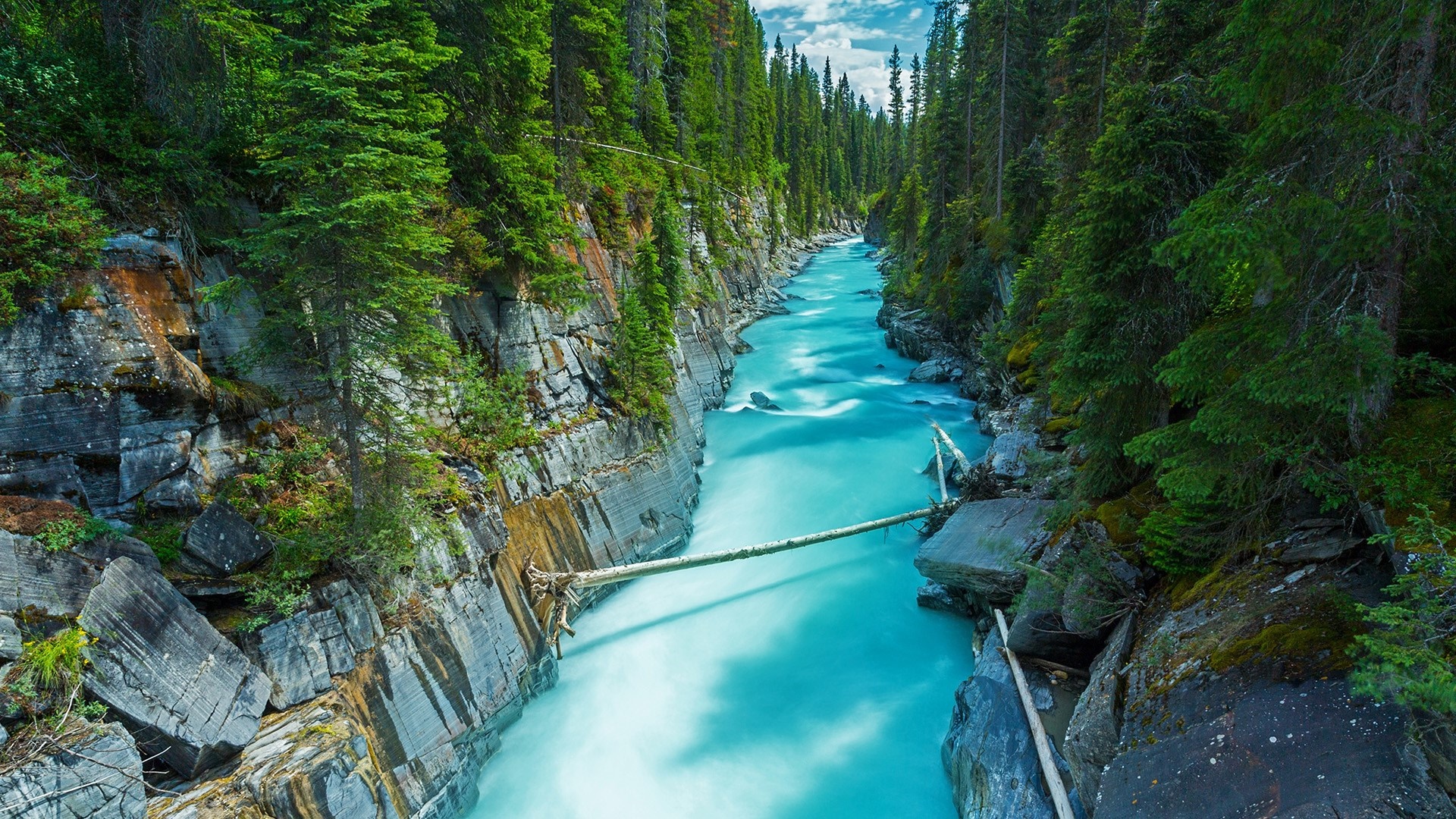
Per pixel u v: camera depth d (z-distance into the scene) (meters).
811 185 101.00
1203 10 13.31
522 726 13.99
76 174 9.81
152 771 8.59
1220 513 10.41
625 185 28.34
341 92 9.36
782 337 46.44
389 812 10.02
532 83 17.59
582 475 18.06
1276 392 7.84
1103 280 12.91
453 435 15.20
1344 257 7.65
